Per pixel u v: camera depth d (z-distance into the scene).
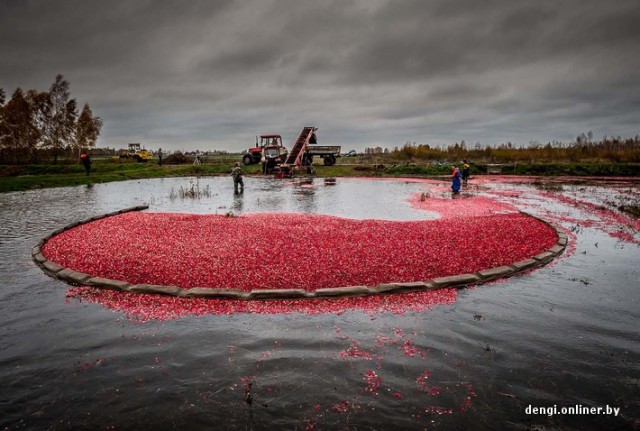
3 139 47.12
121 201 22.67
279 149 44.16
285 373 4.64
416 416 3.88
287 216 15.63
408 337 5.57
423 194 23.81
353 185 32.72
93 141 54.25
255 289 7.20
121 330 5.85
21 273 8.66
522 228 12.78
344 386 4.38
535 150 55.59
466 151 60.66
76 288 7.56
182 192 25.84
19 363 4.94
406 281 7.70
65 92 50.94
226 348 5.26
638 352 5.16
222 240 11.11
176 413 3.94
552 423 3.78
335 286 7.45
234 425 3.75
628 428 3.72
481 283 7.81
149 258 9.16
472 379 4.52
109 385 4.44
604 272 8.55
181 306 6.66
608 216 16.33
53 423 3.83
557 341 5.45
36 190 29.78
